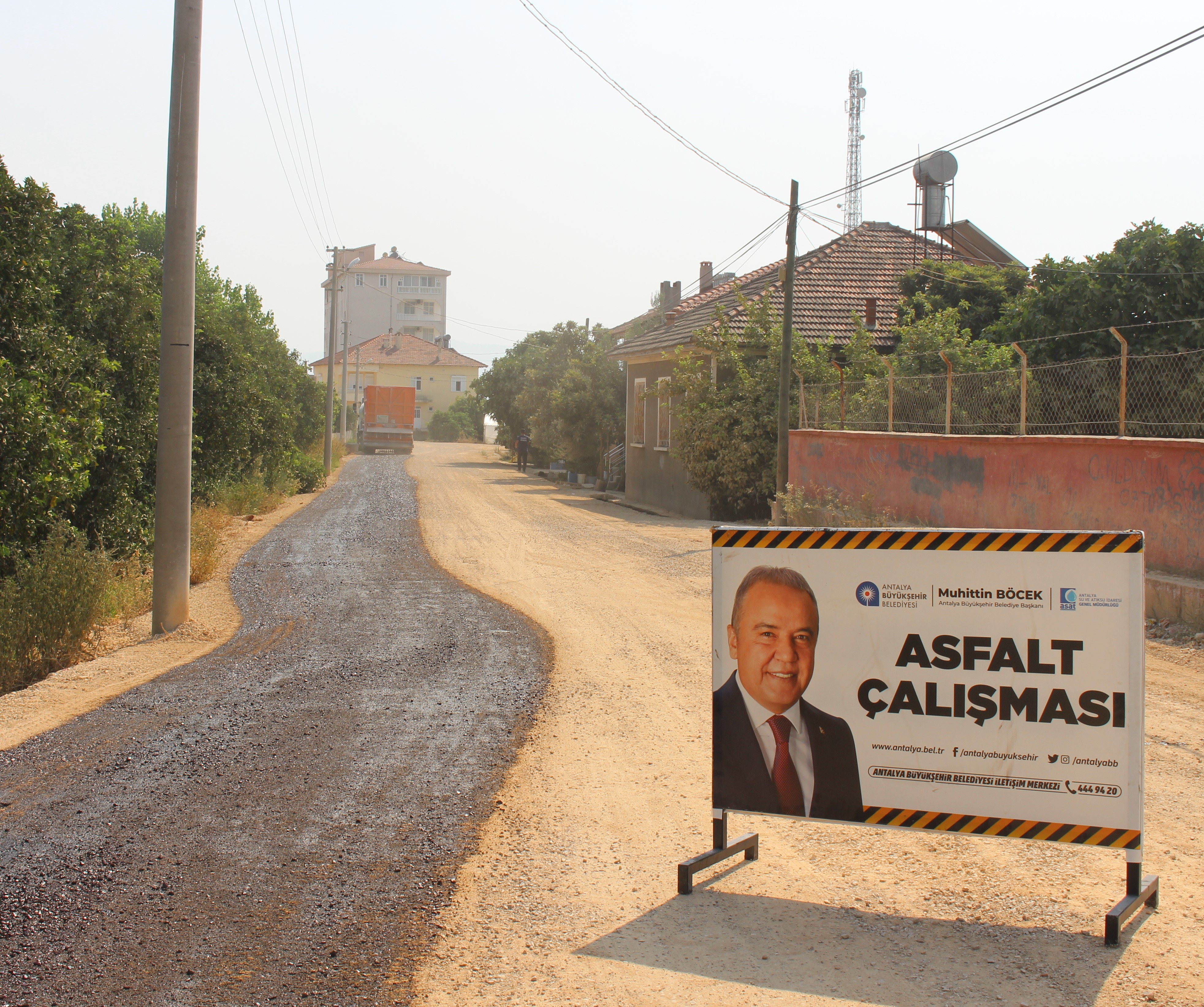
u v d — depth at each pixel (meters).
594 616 11.20
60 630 9.19
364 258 114.19
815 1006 3.26
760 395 22.91
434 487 32.81
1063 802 3.84
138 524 14.49
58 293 12.37
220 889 4.19
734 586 4.25
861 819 4.09
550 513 25.09
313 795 5.36
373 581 13.91
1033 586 3.87
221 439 18.86
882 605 4.05
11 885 4.21
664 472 28.12
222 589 13.17
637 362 30.80
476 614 11.32
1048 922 3.85
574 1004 3.29
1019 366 17.09
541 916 3.95
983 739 3.93
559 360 46.12
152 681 8.13
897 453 16.14
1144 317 15.53
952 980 3.41
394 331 111.00
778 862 4.50
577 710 7.18
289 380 29.34
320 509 24.70
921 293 25.69
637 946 3.69
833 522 17.36
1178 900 4.02
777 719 4.20
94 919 3.91
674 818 5.06
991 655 3.92
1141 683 3.76
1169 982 3.37
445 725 6.78
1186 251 15.58
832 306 25.94
